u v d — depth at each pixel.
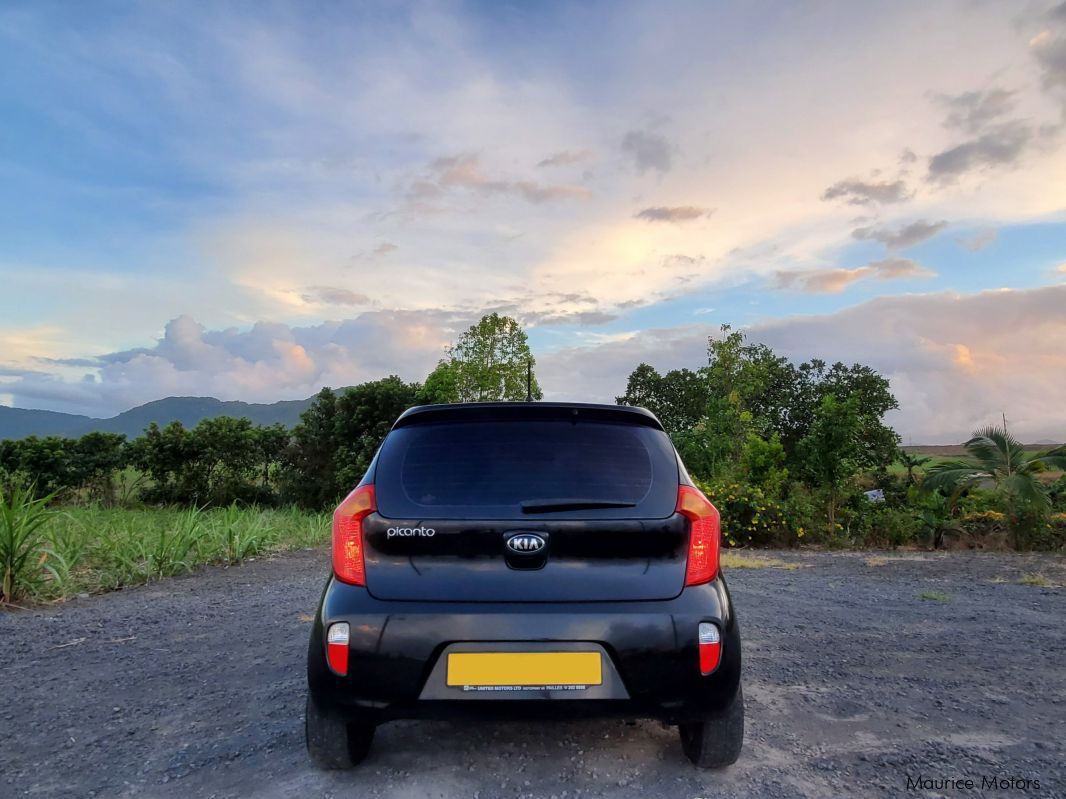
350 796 2.73
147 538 8.87
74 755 3.17
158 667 4.57
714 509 2.85
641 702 2.59
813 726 3.49
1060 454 14.69
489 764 3.01
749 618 6.22
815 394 31.50
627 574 2.67
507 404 3.01
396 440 2.97
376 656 2.58
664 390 34.41
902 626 5.91
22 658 4.79
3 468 18.17
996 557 11.41
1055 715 3.68
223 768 3.01
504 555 2.66
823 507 13.93
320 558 9.98
